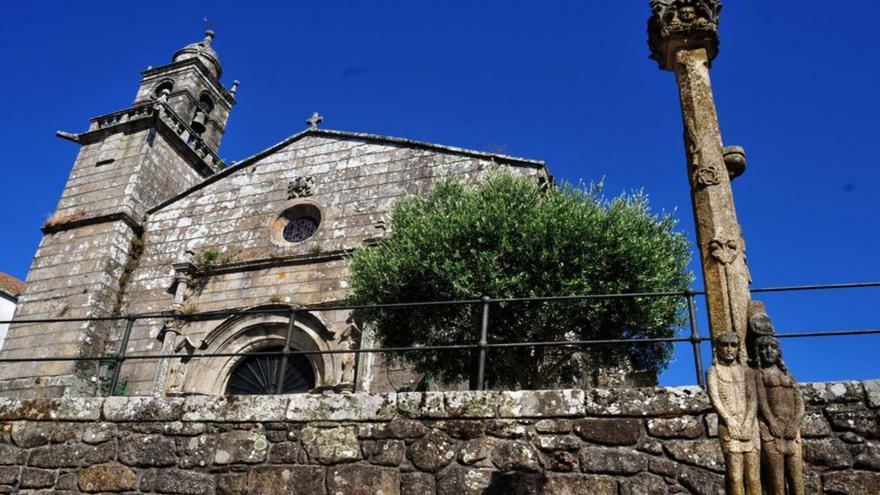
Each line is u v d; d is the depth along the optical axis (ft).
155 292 62.95
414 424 22.67
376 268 44.98
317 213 62.13
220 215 65.57
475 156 58.80
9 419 26.53
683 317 43.78
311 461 22.97
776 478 15.60
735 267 17.79
